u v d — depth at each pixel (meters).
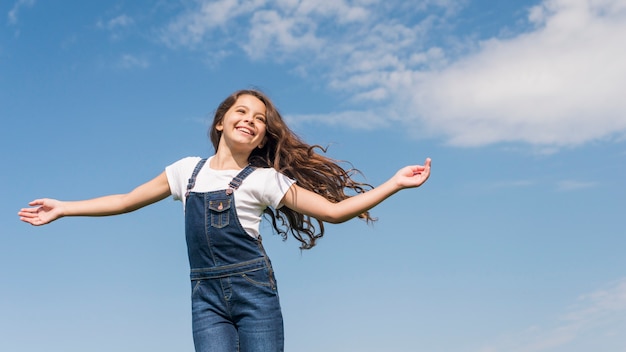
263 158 4.77
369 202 4.16
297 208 4.44
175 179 4.59
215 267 4.31
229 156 4.59
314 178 4.89
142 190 4.70
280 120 4.77
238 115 4.61
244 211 4.36
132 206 4.73
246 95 4.75
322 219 4.37
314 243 5.05
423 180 4.09
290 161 4.81
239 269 4.28
